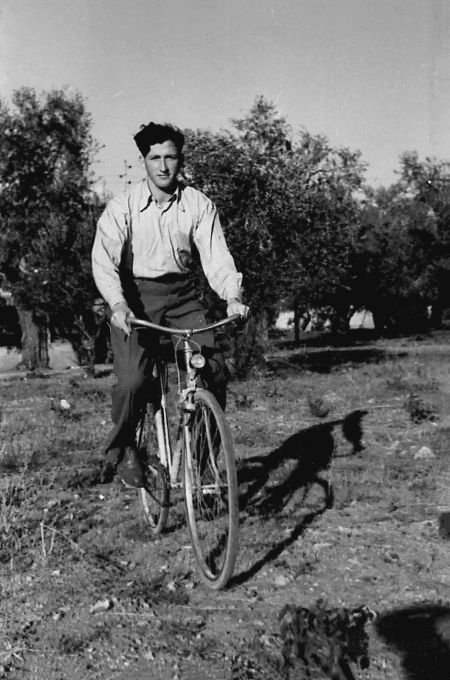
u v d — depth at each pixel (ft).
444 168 94.63
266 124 43.01
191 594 12.17
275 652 10.13
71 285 56.75
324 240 44.24
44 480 19.51
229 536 11.57
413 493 17.39
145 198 13.33
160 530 14.76
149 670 9.82
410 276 114.73
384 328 126.21
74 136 77.61
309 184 44.68
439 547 13.96
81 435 25.70
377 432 24.62
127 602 11.83
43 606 11.75
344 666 9.58
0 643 10.59
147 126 13.03
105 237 13.20
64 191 75.10
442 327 131.44
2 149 75.82
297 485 18.17
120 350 13.24
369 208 115.75
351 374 43.86
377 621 10.91
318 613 10.18
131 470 13.89
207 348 13.25
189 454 12.81
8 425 28.55
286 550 13.91
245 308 12.34
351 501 16.96
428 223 98.73
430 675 9.41
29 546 14.34
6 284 73.87
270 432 25.22
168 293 13.70
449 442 22.63
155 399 14.17
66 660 10.11
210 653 10.21
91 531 15.29
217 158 41.09
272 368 47.42
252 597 11.95
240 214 41.27
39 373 62.34
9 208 76.07
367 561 13.32
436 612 11.18
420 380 38.50
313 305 110.83
